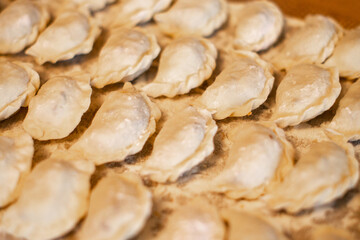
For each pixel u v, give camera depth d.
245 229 0.30
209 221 0.31
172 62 0.39
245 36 0.42
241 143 0.34
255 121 0.38
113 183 0.32
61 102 0.37
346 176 0.32
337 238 0.30
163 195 0.34
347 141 0.35
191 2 0.44
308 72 0.37
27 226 0.31
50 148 0.36
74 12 0.43
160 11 0.45
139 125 0.36
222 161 0.35
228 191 0.33
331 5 0.46
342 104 0.36
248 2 0.47
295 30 0.44
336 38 0.41
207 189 0.34
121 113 0.35
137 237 0.32
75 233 0.32
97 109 0.39
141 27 0.45
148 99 0.38
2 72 0.38
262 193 0.33
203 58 0.40
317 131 0.37
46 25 0.44
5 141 0.35
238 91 0.37
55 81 0.38
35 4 0.44
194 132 0.34
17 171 0.34
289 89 0.37
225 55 0.42
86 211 0.32
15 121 0.38
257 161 0.33
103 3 0.46
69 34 0.41
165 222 0.32
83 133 0.37
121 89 0.40
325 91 0.36
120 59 0.39
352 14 0.45
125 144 0.35
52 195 0.31
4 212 0.33
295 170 0.33
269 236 0.30
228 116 0.37
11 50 0.42
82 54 0.42
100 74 0.39
